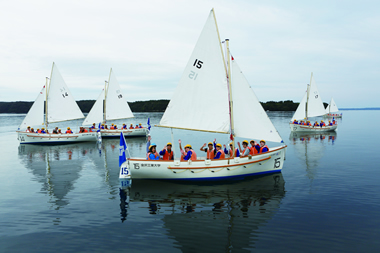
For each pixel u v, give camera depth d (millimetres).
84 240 9109
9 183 16812
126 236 9375
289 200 12938
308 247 8422
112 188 15484
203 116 17297
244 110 17484
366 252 8070
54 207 12391
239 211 11602
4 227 10227
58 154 28922
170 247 8562
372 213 11133
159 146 34969
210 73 16906
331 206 12023
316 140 38156
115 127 48469
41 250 8461
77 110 45125
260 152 17891
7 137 49344
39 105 40812
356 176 17375
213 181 16578
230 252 8203
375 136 42500
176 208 12078
